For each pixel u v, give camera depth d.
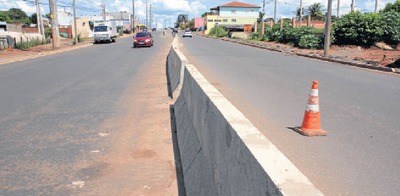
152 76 13.59
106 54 24.47
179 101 7.64
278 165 1.90
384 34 25.89
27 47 30.73
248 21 95.31
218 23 93.75
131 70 15.42
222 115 2.98
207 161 3.68
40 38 41.59
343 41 27.14
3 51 26.11
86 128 6.61
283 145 4.53
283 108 6.73
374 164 3.87
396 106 6.83
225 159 2.77
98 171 4.71
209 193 3.27
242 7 94.44
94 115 7.58
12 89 10.61
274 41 39.53
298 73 12.28
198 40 48.19
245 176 2.19
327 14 19.22
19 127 6.62
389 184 3.36
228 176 2.64
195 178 3.93
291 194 1.59
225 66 14.70
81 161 5.02
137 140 5.99
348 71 12.97
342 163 3.90
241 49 28.00
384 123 5.57
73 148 5.53
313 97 4.98
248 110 6.56
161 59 20.59
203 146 4.04
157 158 5.20
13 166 4.81
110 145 5.71
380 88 9.02
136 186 4.30
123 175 4.61
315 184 3.37
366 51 23.14
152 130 6.57
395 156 4.11
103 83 11.84
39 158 5.10
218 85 9.61
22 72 14.74
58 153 5.31
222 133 2.93
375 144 4.54
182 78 8.80
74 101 8.95
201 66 14.70
